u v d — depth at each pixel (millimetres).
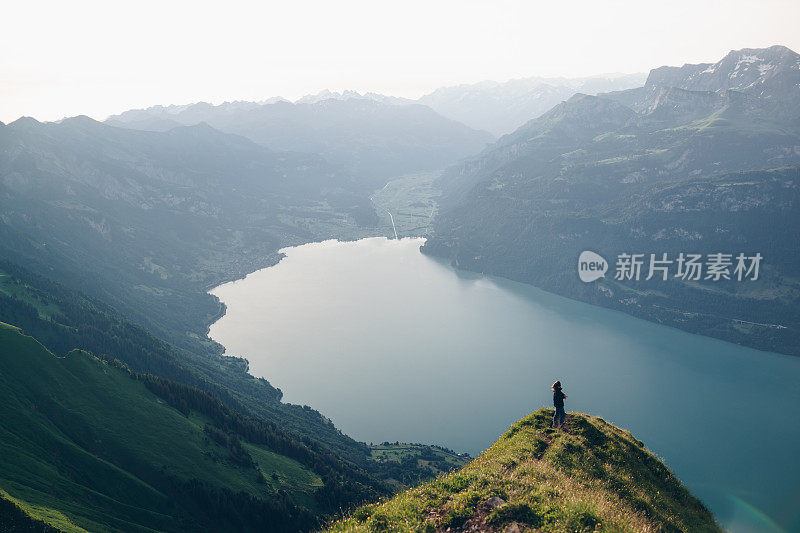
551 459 32625
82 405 148000
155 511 121688
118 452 137625
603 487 30109
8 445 115188
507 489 25547
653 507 30328
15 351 150375
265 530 130250
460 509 23828
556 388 39594
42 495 103938
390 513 24719
